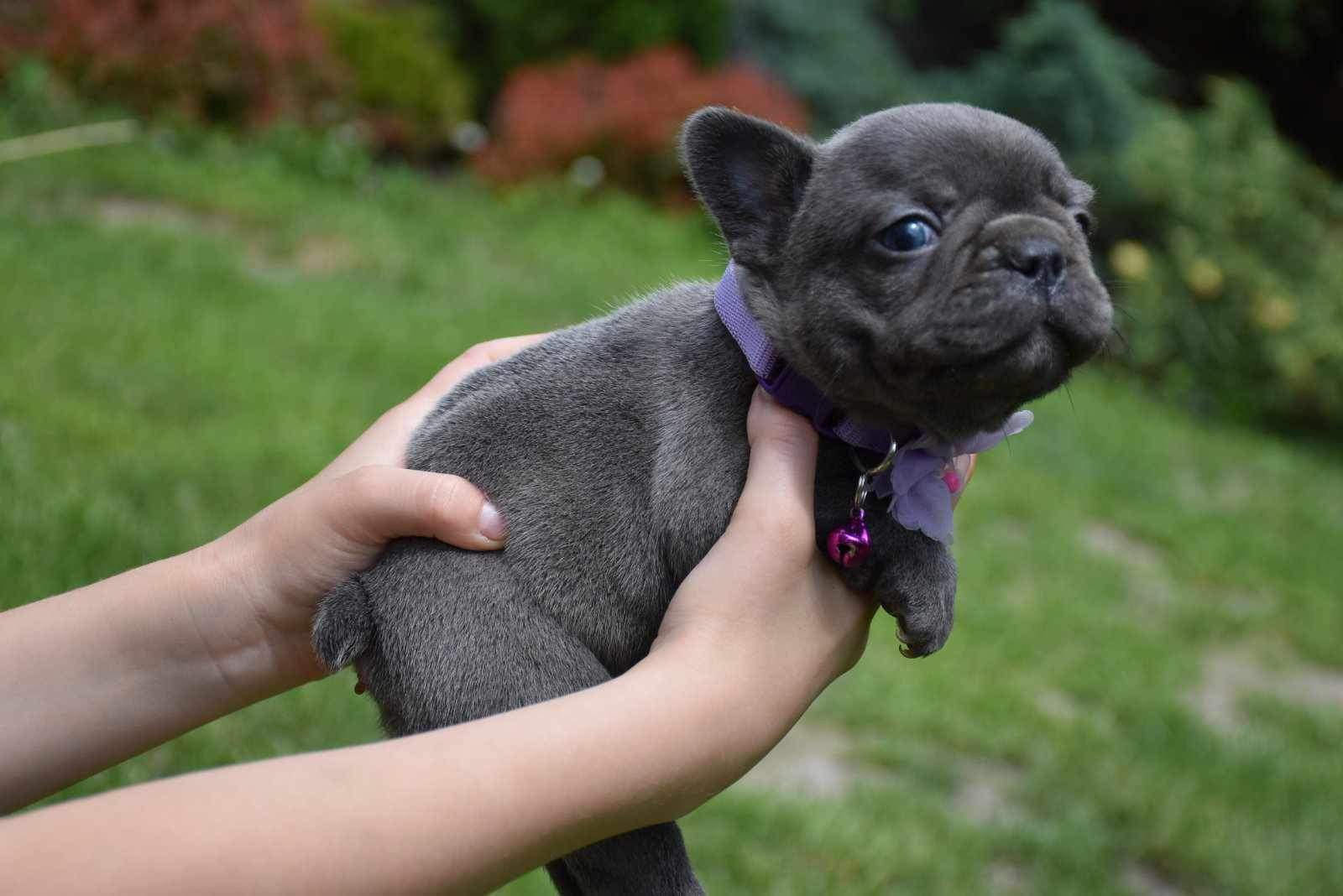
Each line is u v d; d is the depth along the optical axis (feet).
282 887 1.13
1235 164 8.91
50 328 4.22
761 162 1.66
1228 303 8.39
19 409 3.58
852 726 3.49
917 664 3.84
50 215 5.46
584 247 7.28
